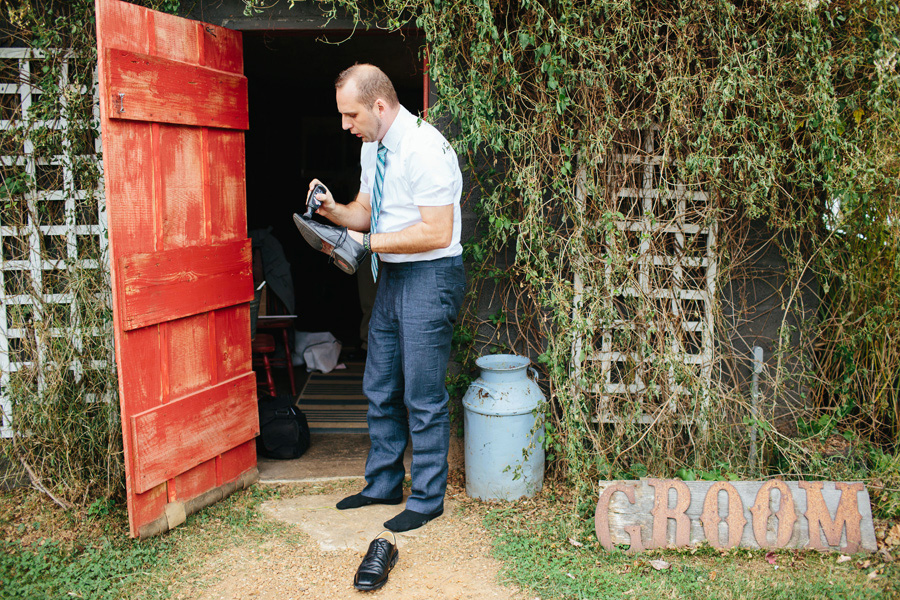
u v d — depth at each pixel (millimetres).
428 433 2855
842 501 2711
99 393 3184
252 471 3324
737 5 3045
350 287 7223
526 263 3127
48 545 2705
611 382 3391
